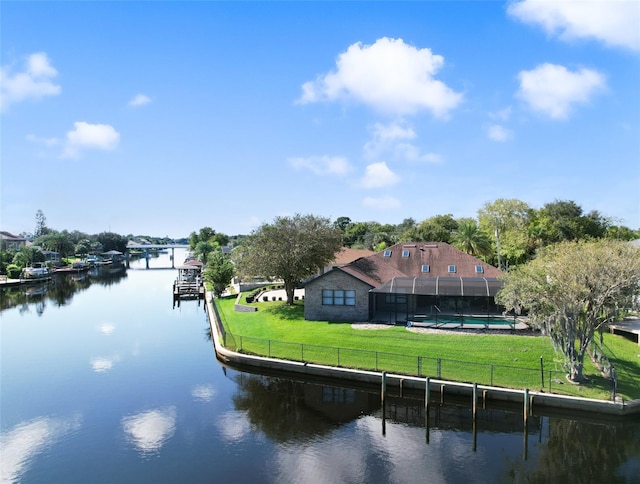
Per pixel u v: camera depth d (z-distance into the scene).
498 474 18.83
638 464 19.62
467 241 66.06
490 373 27.42
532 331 34.06
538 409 24.44
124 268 159.25
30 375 32.19
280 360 31.75
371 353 31.39
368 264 48.38
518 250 69.25
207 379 31.03
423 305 44.38
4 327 50.41
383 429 23.16
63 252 152.75
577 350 29.89
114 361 35.78
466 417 24.59
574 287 24.44
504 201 81.00
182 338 44.28
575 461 19.89
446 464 19.64
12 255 121.69
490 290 38.31
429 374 27.97
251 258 48.59
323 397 27.67
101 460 20.08
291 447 21.17
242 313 48.81
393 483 18.06
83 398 27.59
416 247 51.38
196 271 98.12
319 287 41.72
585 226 72.25
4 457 20.44
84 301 72.50
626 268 24.02
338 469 19.25
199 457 20.30
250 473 18.88
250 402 26.83
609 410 23.39
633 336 33.09
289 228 48.22
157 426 23.56
